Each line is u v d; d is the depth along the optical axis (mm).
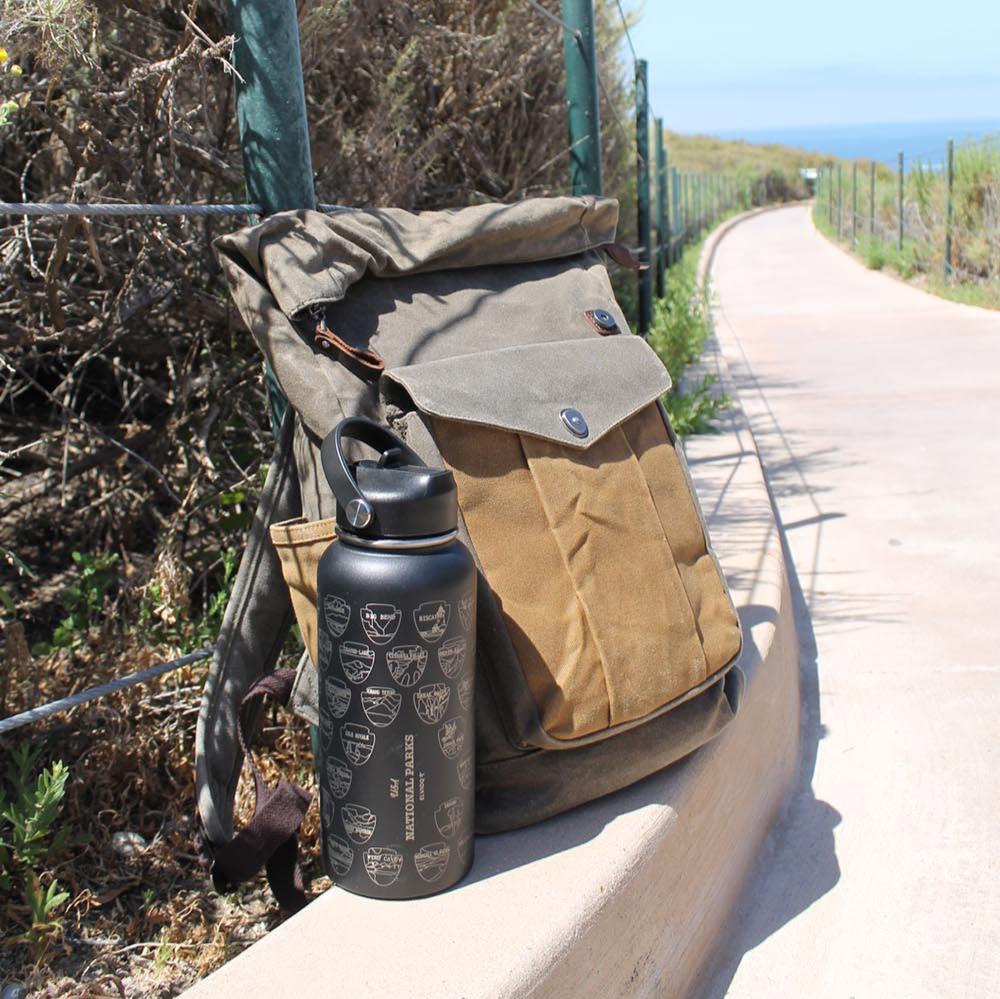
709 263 21781
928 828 2703
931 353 9969
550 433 1938
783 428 7082
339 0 3016
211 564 3076
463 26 4492
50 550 3436
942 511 5172
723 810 2312
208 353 3273
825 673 3551
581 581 1903
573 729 1827
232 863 1845
